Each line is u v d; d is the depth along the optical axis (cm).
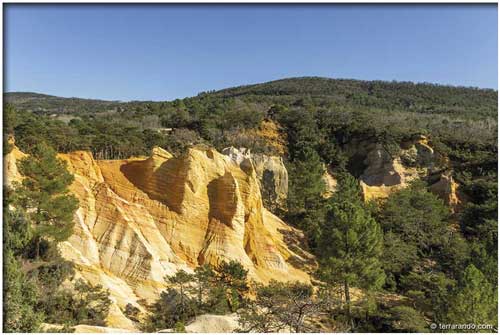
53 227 2517
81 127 5688
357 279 2952
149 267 2811
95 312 2247
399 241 4012
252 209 3703
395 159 6569
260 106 8994
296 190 5019
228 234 3369
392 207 4616
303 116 7719
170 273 2939
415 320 2612
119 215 3030
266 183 5356
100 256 2839
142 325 2331
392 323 2673
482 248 3381
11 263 1670
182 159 3578
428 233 4538
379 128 7056
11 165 2844
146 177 3516
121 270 2809
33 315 1650
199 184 3531
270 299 2369
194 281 2722
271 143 7069
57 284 2294
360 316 2839
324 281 3097
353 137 7312
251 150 6169
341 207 3403
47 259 2459
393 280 3591
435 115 8938
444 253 4000
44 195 2555
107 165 3559
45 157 2641
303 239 4212
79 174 3256
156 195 3453
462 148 6938
